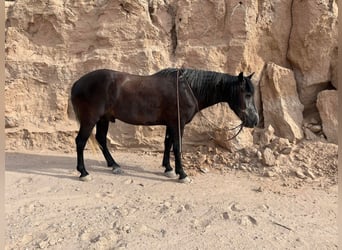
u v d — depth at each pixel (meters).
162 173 5.48
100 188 4.75
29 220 3.69
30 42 7.37
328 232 3.50
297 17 7.19
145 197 4.42
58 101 7.11
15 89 7.05
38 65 7.21
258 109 7.14
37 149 6.82
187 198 4.38
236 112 4.96
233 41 6.96
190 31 7.17
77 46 7.36
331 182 5.08
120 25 7.17
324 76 7.05
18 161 5.96
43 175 5.21
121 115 5.07
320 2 6.99
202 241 3.27
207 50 7.05
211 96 5.09
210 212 3.91
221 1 7.02
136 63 7.09
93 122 5.07
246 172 5.54
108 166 5.60
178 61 7.09
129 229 3.48
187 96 4.96
